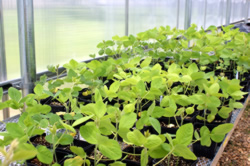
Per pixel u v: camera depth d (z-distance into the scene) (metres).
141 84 1.14
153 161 1.14
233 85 1.40
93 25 2.74
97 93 0.93
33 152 0.48
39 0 2.11
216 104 1.26
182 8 5.18
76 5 2.48
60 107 1.74
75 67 1.64
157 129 0.88
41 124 0.96
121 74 1.47
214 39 2.11
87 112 0.93
